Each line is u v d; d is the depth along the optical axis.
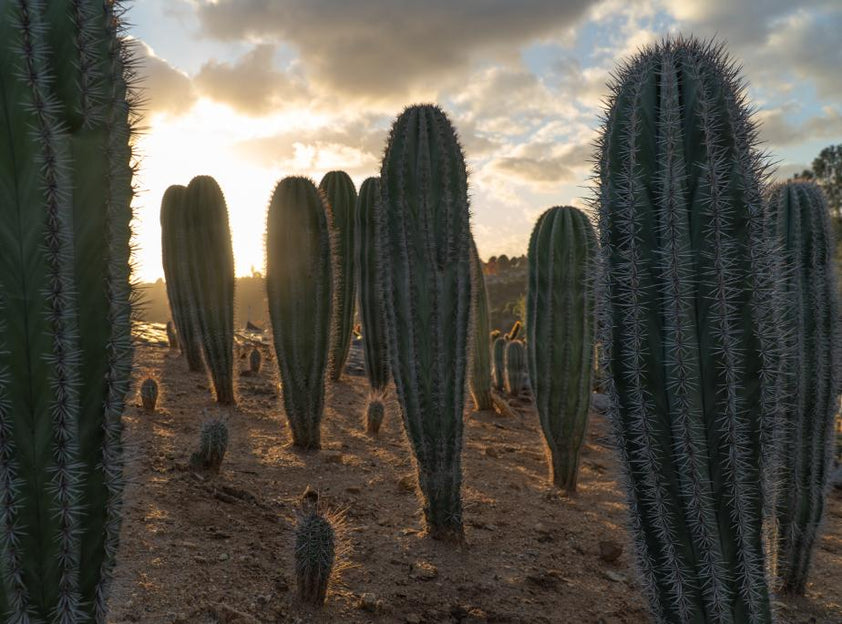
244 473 5.20
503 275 63.56
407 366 4.25
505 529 4.85
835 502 6.95
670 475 2.54
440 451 4.30
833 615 4.21
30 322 1.95
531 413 10.07
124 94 2.16
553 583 4.03
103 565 2.17
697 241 2.47
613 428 2.69
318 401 6.10
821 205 4.22
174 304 9.34
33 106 1.91
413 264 4.17
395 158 4.20
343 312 9.88
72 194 2.03
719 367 2.45
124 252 2.17
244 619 3.06
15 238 1.93
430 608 3.56
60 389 1.98
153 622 2.91
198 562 3.55
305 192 6.03
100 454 2.13
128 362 2.20
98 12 2.08
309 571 3.33
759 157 2.57
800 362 4.18
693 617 2.54
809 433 4.29
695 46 2.63
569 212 5.84
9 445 1.93
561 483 6.00
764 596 2.56
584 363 5.84
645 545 2.65
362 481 5.45
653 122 2.56
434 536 4.39
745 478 2.48
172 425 6.27
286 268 5.88
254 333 14.10
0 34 1.91
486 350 9.48
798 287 4.14
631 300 2.54
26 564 1.99
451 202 4.18
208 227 7.29
